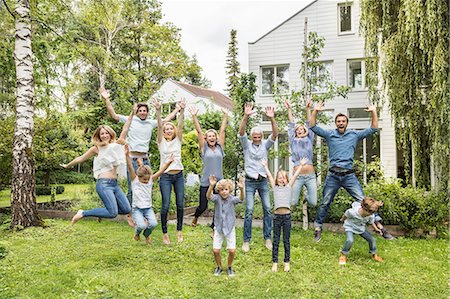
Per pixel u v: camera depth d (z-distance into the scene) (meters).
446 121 8.05
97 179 6.02
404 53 8.71
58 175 24.73
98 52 15.12
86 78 25.23
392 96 8.98
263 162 5.88
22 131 8.36
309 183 7.46
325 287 4.75
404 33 8.64
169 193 6.77
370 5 9.61
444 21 8.02
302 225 8.48
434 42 8.19
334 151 6.88
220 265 5.28
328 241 7.14
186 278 5.04
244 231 6.46
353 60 15.33
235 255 6.08
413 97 8.89
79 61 21.86
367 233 6.01
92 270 5.32
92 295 4.32
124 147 6.25
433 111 8.34
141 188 6.48
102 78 15.88
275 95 8.88
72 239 7.18
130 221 7.05
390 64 8.89
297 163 7.48
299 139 7.51
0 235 7.61
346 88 8.39
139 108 7.47
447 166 8.16
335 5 15.34
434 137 8.34
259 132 6.64
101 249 6.44
